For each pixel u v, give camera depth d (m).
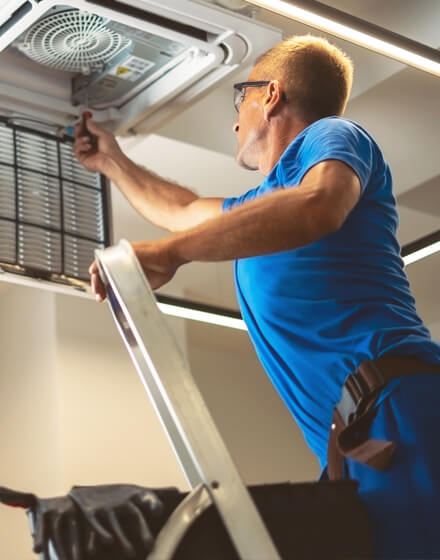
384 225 1.78
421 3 3.62
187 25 2.33
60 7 2.27
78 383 4.88
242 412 6.64
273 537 1.35
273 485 1.37
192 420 1.27
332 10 2.44
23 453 4.95
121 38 2.39
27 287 5.12
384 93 3.93
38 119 2.62
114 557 1.20
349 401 1.58
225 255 1.46
